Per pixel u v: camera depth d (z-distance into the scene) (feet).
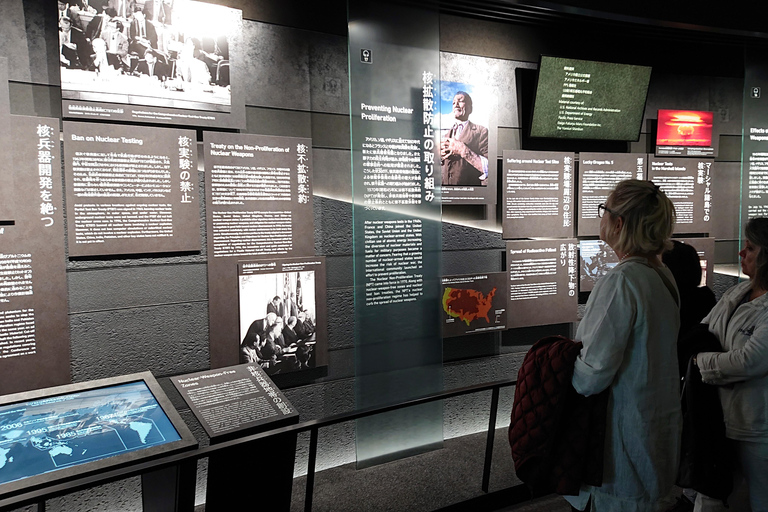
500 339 11.33
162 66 7.66
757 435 5.55
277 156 8.66
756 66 12.42
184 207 7.95
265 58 8.61
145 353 7.89
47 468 4.45
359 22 8.96
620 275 4.63
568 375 4.68
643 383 4.53
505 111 11.01
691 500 7.43
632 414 4.55
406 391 9.73
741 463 5.76
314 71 9.11
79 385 5.62
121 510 7.77
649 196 4.75
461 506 7.80
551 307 11.44
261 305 8.68
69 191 7.17
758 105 12.48
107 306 7.60
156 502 5.73
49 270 7.09
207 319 8.33
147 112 7.58
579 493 4.91
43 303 7.07
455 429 10.96
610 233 5.02
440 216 9.90
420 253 9.73
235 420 5.69
